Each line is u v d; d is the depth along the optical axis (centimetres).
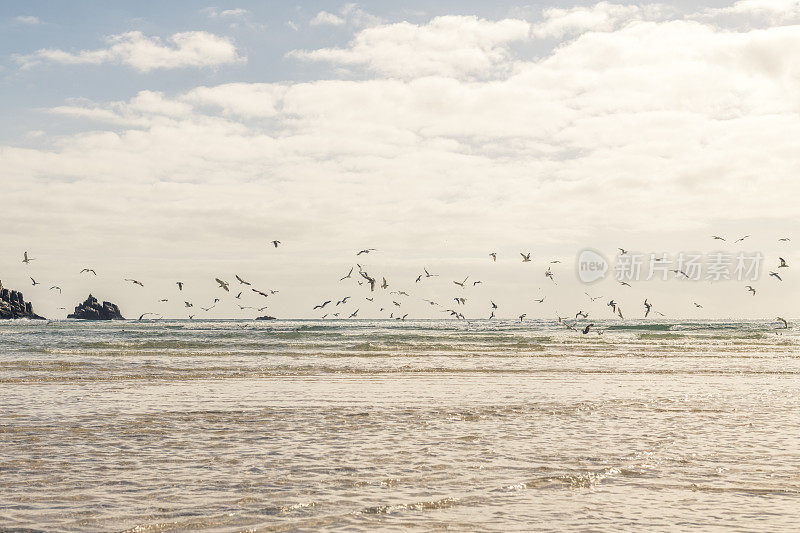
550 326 11238
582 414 1794
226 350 4372
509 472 1134
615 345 5256
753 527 848
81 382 2469
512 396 2167
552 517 889
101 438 1408
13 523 847
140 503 939
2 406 1844
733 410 1881
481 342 5556
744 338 6669
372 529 837
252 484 1046
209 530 828
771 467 1173
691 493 1009
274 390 2284
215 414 1752
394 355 4022
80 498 962
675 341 5988
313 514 895
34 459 1204
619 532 830
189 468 1150
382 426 1589
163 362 3400
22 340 5403
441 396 2153
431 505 941
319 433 1491
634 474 1126
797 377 2900
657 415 1784
